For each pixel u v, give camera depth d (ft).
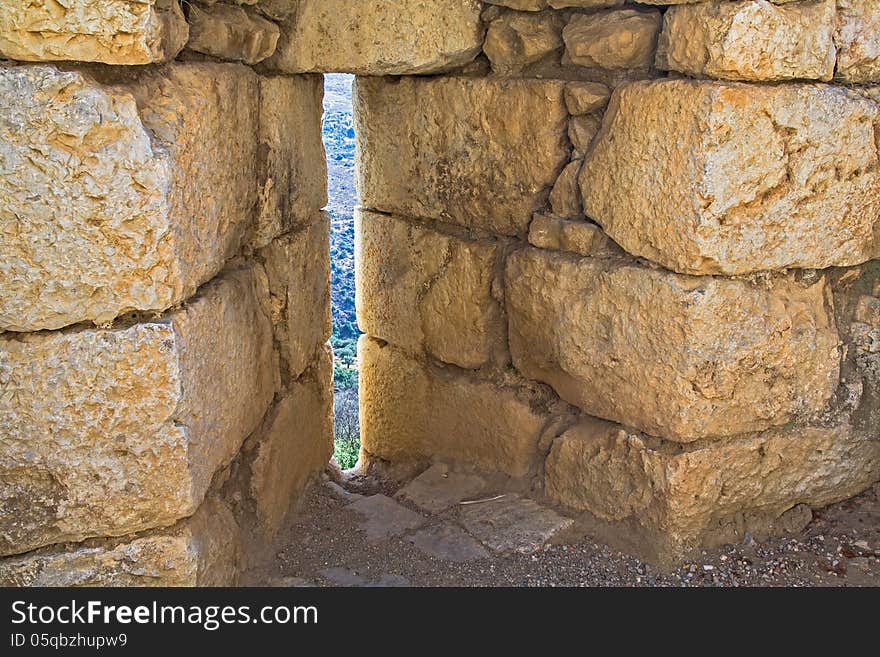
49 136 6.54
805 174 8.63
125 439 7.15
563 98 9.86
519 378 11.30
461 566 9.75
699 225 8.33
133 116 6.69
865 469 10.10
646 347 9.17
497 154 10.62
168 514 7.45
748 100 8.13
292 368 10.73
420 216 11.87
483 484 11.54
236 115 8.64
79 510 7.23
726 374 8.88
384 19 10.37
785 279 9.19
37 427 7.00
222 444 8.35
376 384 13.15
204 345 7.79
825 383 9.52
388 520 10.82
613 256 9.57
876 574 9.22
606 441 10.00
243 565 9.12
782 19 8.07
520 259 10.56
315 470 12.00
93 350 6.93
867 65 8.74
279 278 10.27
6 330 6.87
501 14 10.36
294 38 10.17
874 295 9.66
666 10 8.84
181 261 7.18
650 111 8.65
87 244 6.77
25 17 6.40
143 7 6.58
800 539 9.81
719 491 9.42
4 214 6.62
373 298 12.82
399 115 11.65
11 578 7.23
